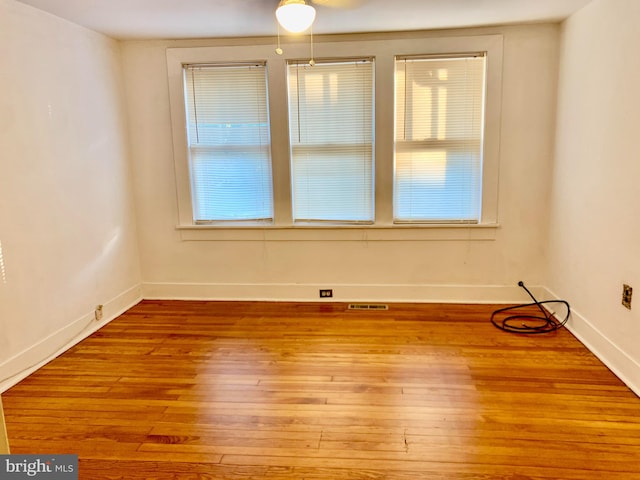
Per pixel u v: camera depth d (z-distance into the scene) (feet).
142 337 10.22
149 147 12.16
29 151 8.57
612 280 8.23
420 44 11.02
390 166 11.66
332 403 7.32
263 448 6.21
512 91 11.03
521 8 9.47
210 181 12.36
